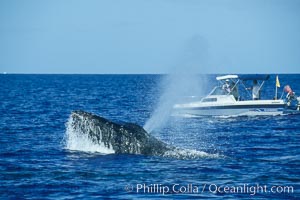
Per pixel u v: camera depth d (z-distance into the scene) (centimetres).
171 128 14912
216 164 8612
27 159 9131
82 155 9325
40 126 14800
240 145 11281
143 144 9469
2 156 9469
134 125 9744
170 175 7800
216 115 17775
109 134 9581
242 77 18150
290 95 19300
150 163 8625
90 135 9719
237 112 17812
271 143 11575
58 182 7362
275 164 8669
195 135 13238
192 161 8831
